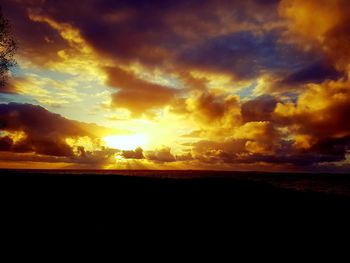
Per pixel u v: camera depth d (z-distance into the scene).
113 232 16.36
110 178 42.78
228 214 22.66
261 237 17.20
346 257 14.39
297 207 27.09
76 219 18.47
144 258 12.91
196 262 12.91
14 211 19.11
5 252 12.24
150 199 27.06
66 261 11.81
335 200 33.91
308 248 15.53
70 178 39.19
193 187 37.09
